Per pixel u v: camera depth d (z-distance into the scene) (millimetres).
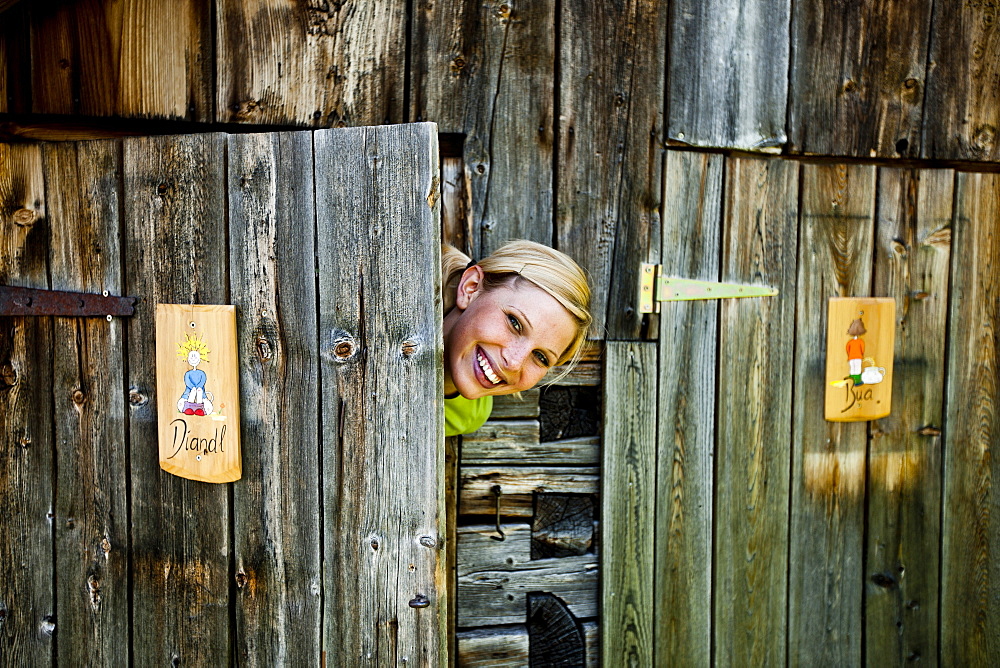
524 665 1895
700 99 1827
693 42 1815
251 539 1438
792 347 1914
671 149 1825
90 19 1575
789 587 1960
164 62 1610
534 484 1874
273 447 1416
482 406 1728
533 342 1441
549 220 1789
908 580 2027
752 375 1897
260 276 1392
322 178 1356
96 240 1449
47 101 1580
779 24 1849
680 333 1856
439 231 1338
